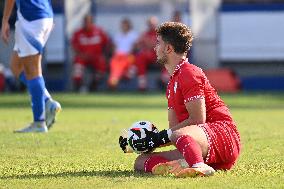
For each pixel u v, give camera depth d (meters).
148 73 56.59
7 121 31.12
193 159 15.98
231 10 56.41
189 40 17.02
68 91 55.56
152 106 41.12
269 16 56.53
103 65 54.62
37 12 25.56
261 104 42.62
